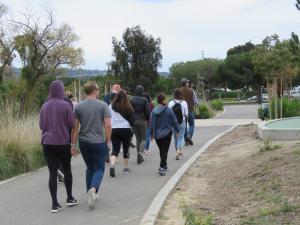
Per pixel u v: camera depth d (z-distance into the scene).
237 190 8.64
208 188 9.39
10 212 7.74
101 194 8.91
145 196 8.71
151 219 7.09
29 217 7.42
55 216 7.46
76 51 42.72
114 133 10.68
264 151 11.15
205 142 16.48
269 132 13.27
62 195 8.87
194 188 9.45
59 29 42.25
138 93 12.45
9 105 13.45
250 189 8.36
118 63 43.53
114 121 10.69
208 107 34.31
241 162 10.93
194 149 14.84
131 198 8.57
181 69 87.44
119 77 43.38
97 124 8.04
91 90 8.14
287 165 9.01
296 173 8.32
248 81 78.31
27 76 35.53
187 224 6.61
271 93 25.86
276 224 6.10
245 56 80.19
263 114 25.16
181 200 8.41
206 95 47.25
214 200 8.32
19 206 8.13
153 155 13.96
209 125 24.00
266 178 8.65
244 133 17.23
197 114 30.58
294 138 12.99
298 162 9.02
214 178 10.23
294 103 24.38
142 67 43.66
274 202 7.01
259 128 14.45
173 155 13.69
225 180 9.73
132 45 43.56
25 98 19.12
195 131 20.86
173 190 9.30
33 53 38.00
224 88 88.88
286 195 7.26
